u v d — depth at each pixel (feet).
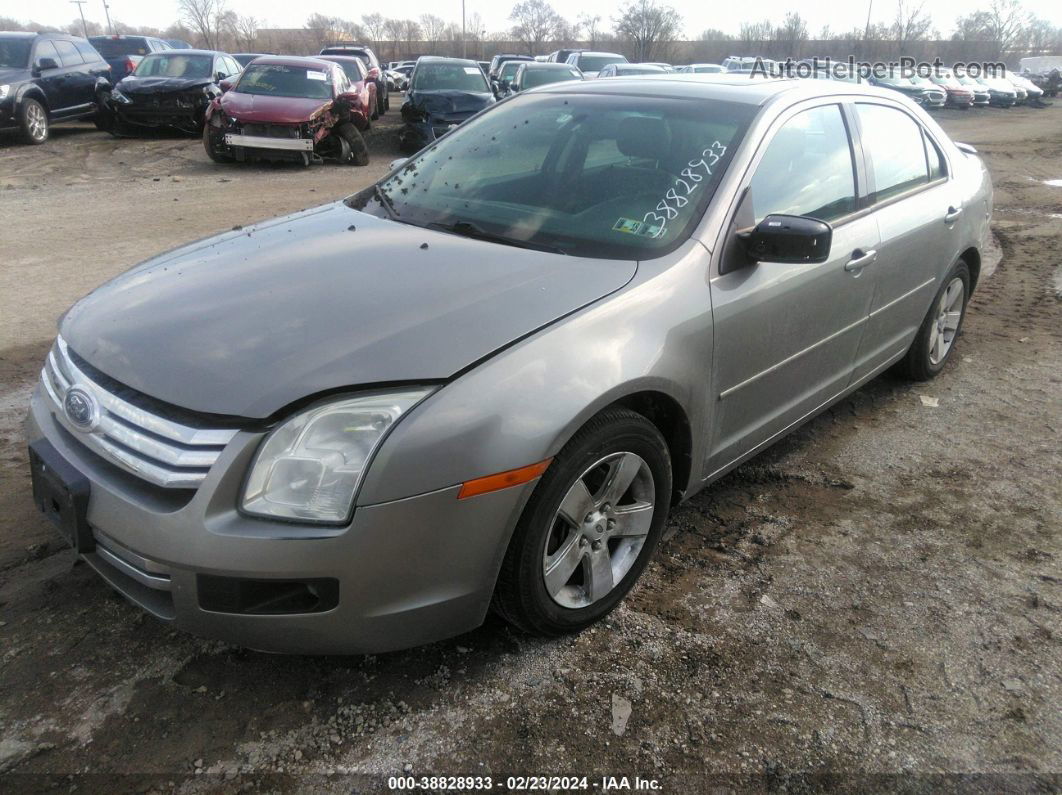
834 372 12.07
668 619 9.04
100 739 7.20
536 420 7.27
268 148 40.09
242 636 7.00
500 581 7.73
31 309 18.56
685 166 10.02
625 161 10.39
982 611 9.34
